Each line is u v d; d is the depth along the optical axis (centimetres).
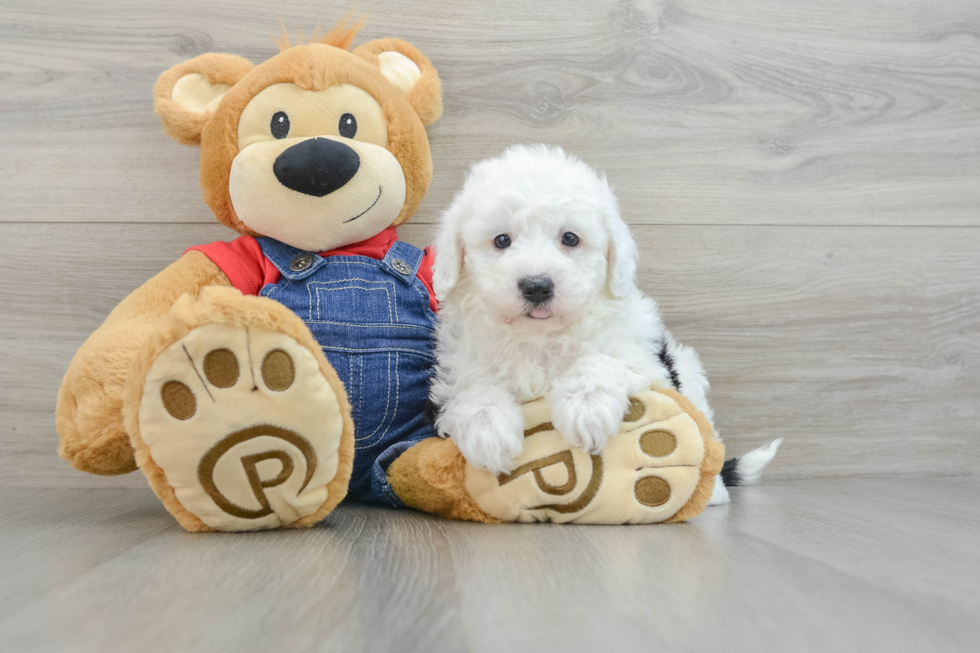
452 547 120
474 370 165
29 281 209
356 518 152
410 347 172
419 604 88
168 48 213
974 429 240
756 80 233
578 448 145
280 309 124
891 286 237
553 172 164
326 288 169
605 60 226
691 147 230
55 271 210
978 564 112
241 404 123
